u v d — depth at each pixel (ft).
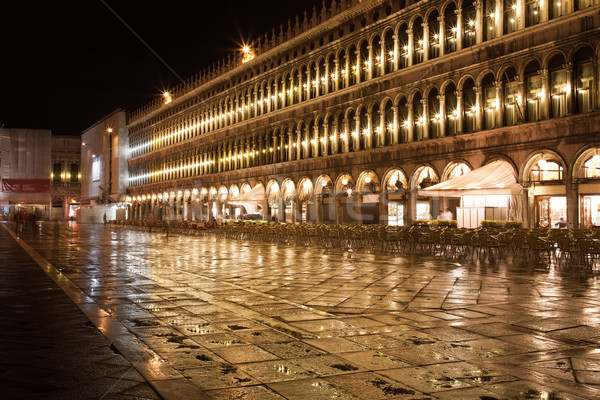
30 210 350.64
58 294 38.65
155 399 17.42
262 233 112.57
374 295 38.47
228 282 45.75
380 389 18.47
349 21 133.08
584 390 18.39
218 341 24.94
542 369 20.77
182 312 32.04
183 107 231.91
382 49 120.78
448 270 53.78
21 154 340.59
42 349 23.43
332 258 68.39
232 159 190.39
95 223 272.51
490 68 95.91
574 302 35.22
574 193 82.48
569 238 53.57
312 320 29.76
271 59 166.61
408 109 113.91
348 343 24.66
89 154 346.13
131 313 31.65
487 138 96.12
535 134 87.92
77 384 18.81
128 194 297.12
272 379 19.48
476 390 18.38
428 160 108.37
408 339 25.41
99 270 55.26
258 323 28.94
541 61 87.20
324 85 142.00
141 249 87.66
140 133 281.95
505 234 63.67
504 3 94.63
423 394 17.98
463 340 25.23
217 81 197.47
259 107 173.99
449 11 105.09
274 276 49.88
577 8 82.94
